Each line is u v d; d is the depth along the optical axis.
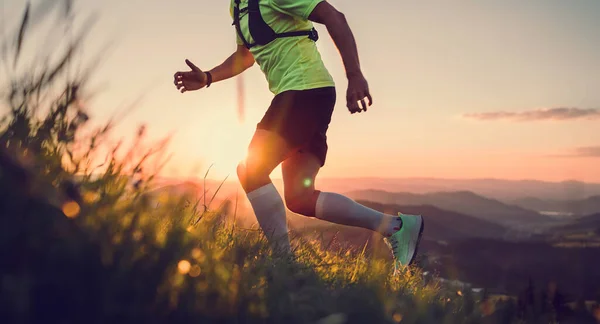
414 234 3.71
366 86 3.39
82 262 1.04
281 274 1.59
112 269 1.08
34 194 1.09
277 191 3.44
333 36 3.43
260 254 2.05
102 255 1.08
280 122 3.50
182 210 1.48
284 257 2.22
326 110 3.63
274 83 3.67
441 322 1.85
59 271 1.03
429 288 2.62
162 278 1.13
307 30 3.63
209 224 1.59
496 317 1.88
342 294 1.55
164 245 1.20
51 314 1.04
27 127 1.32
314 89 3.54
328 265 2.37
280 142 3.48
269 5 3.54
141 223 1.24
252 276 1.46
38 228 1.05
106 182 1.34
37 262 1.03
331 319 1.17
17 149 1.25
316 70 3.59
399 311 1.69
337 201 3.71
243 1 3.72
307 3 3.41
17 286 0.97
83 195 1.26
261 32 3.61
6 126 1.32
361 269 2.41
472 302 2.01
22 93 1.32
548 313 1.69
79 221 1.12
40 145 1.32
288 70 3.56
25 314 0.97
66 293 1.04
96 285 1.05
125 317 1.08
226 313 1.21
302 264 2.19
